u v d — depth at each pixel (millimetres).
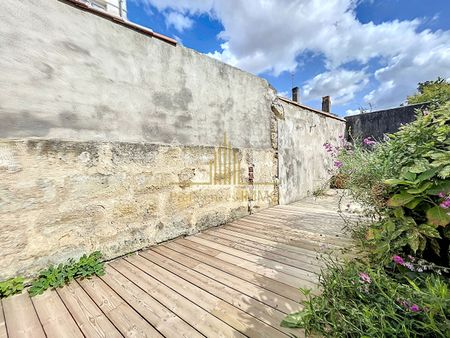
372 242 1537
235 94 3256
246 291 1480
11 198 1467
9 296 1441
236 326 1174
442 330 850
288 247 2184
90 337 1126
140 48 2150
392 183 1403
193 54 2646
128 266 1868
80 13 1765
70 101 1723
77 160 1750
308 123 5078
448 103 1668
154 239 2283
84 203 1799
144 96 2189
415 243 1221
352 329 979
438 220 1211
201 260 1960
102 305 1367
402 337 909
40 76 1581
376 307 1062
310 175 5141
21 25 1500
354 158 2535
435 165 1272
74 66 1739
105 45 1912
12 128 1473
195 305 1353
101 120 1895
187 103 2592
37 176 1566
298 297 1398
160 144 2311
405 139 1699
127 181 2062
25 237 1526
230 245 2289
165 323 1211
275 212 3594
